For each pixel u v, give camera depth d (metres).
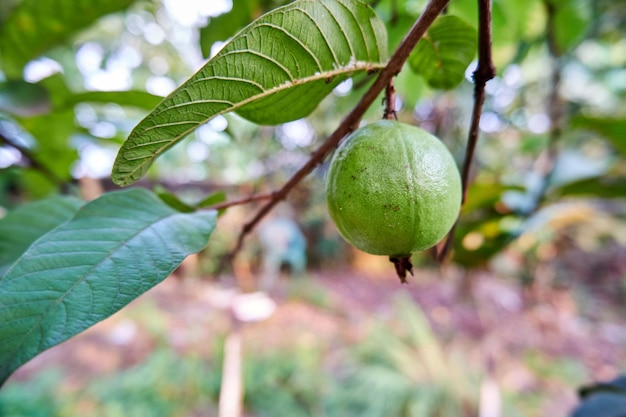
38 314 0.11
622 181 0.32
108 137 0.34
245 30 0.11
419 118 0.58
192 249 0.14
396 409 0.81
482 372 0.91
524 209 0.36
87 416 0.77
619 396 0.26
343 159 0.14
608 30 0.60
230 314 1.10
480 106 0.16
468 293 1.36
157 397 0.83
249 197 0.19
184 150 0.69
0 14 0.28
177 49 0.81
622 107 0.94
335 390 0.88
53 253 0.12
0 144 0.27
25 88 0.22
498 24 0.33
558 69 0.42
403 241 0.14
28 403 0.76
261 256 1.57
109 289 0.12
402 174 0.13
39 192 0.35
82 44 0.53
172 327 1.12
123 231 0.14
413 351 0.98
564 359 1.05
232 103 0.12
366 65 0.14
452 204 0.14
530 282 1.23
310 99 0.14
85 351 1.01
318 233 1.83
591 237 0.99
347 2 0.12
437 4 0.12
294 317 1.27
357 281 1.69
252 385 0.86
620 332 1.24
